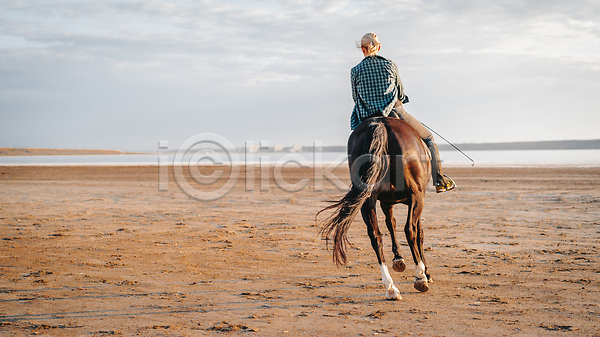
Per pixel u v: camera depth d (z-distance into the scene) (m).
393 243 5.77
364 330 4.33
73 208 15.40
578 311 4.82
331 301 5.36
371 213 5.22
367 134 5.24
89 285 6.16
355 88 6.21
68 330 4.41
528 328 4.32
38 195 19.94
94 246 9.02
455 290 5.76
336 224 4.87
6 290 5.90
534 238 9.41
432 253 8.17
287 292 5.79
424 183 5.38
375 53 6.32
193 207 15.65
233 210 14.84
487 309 4.95
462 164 41.81
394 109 6.13
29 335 4.27
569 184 21.75
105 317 4.80
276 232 10.65
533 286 5.86
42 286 6.11
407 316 4.74
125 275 6.72
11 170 40.12
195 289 5.95
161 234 10.43
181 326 4.50
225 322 4.61
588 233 9.87
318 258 7.92
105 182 27.31
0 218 13.00
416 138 5.41
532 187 20.81
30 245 9.11
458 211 13.97
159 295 5.66
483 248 8.52
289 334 4.25
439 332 4.25
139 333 4.30
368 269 7.09
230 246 9.02
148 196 19.44
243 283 6.26
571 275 6.38
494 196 17.80
